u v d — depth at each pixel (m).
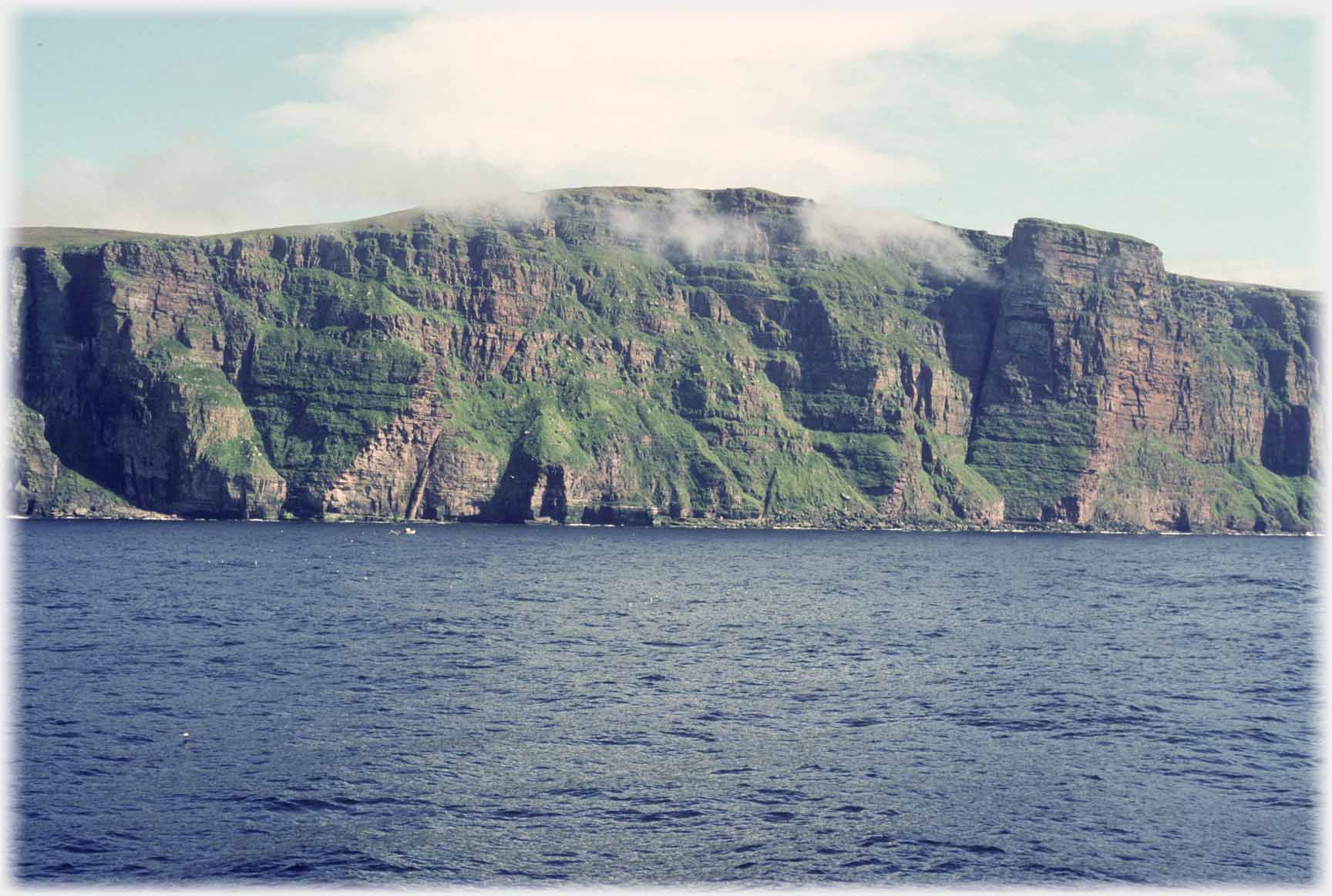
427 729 93.06
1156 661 134.88
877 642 147.38
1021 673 124.56
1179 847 70.56
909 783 81.31
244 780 79.00
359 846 67.94
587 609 183.50
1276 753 91.62
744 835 70.69
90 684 108.38
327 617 161.75
